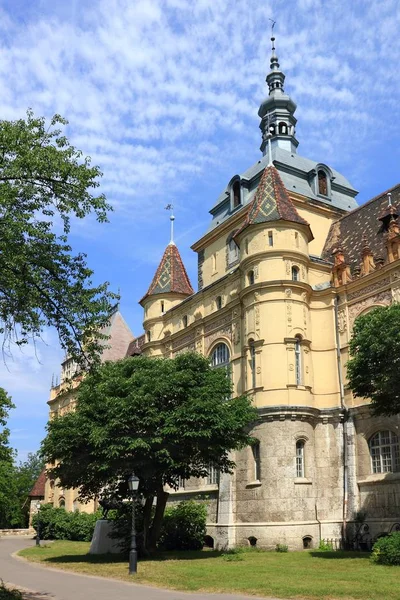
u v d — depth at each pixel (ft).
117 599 57.06
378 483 109.19
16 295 60.13
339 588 57.41
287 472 113.19
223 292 147.43
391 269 115.65
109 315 65.00
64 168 58.49
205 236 166.71
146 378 99.71
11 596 55.36
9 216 57.11
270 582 64.28
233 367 135.23
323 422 120.47
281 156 159.22
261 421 117.39
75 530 179.93
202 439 97.25
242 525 116.57
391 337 80.38
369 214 139.54
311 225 149.18
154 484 101.19
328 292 127.44
